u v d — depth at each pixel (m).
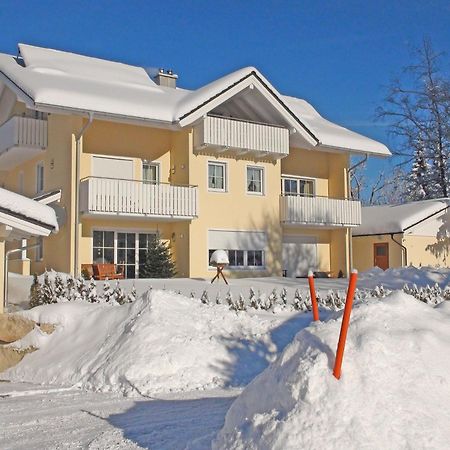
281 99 23.83
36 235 11.69
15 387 9.36
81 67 23.88
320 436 4.16
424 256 28.06
